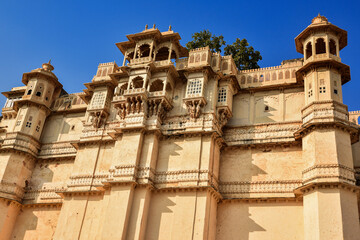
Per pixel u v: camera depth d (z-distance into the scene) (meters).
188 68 33.50
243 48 46.47
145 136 32.16
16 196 36.41
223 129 33.19
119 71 38.25
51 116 41.91
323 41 31.92
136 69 34.88
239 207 29.64
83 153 35.50
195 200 28.61
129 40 37.09
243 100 34.25
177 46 37.22
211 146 30.56
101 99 37.34
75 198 33.16
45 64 43.22
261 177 30.25
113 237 28.19
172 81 35.25
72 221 32.19
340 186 25.22
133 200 29.73
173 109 34.19
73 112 41.16
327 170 26.05
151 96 33.44
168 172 30.66
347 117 28.42
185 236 27.58
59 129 40.66
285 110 32.38
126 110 33.53
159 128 32.25
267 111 32.94
